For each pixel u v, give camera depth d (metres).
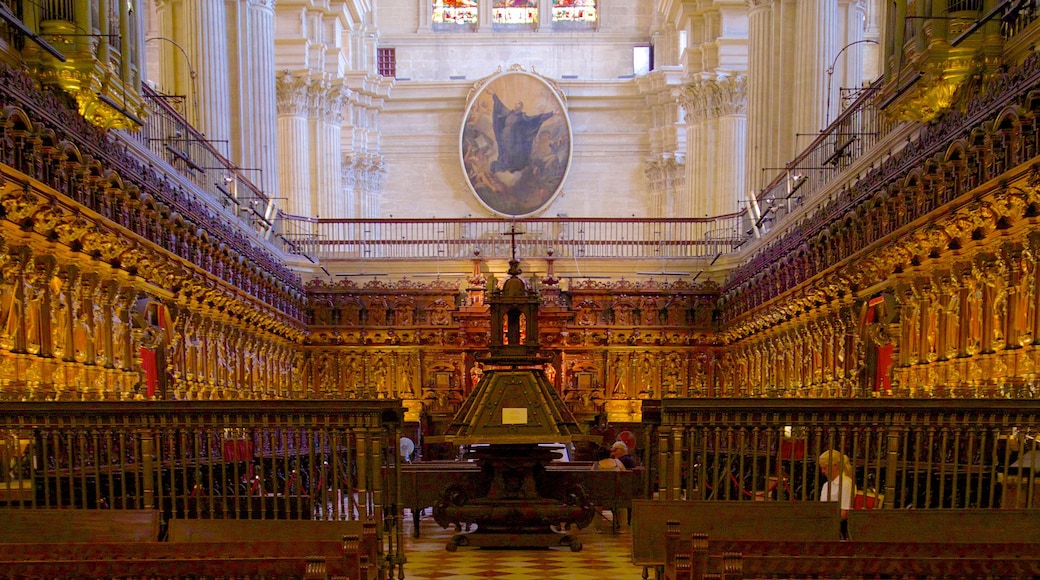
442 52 46.97
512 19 47.53
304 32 34.28
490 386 10.32
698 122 33.88
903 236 12.18
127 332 13.25
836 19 21.81
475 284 23.77
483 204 45.44
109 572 4.93
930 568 4.86
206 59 22.03
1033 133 9.31
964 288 11.09
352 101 42.66
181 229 14.86
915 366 12.27
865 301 14.06
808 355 17.00
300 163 34.22
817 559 4.87
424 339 23.34
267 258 20.62
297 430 8.31
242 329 18.72
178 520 7.09
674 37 41.91
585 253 28.23
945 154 10.92
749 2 24.06
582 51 46.53
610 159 45.69
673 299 23.47
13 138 9.97
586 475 11.59
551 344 23.20
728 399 8.17
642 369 23.33
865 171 15.65
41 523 6.93
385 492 9.05
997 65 11.72
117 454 11.06
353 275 25.06
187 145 18.94
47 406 8.11
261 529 7.07
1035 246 9.44
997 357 10.20
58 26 11.95
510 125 45.16
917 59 12.09
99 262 12.31
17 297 10.41
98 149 12.02
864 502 8.07
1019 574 4.84
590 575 9.14
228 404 8.25
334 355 23.47
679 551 6.47
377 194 46.06
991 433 9.47
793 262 17.38
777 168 23.22
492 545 10.66
